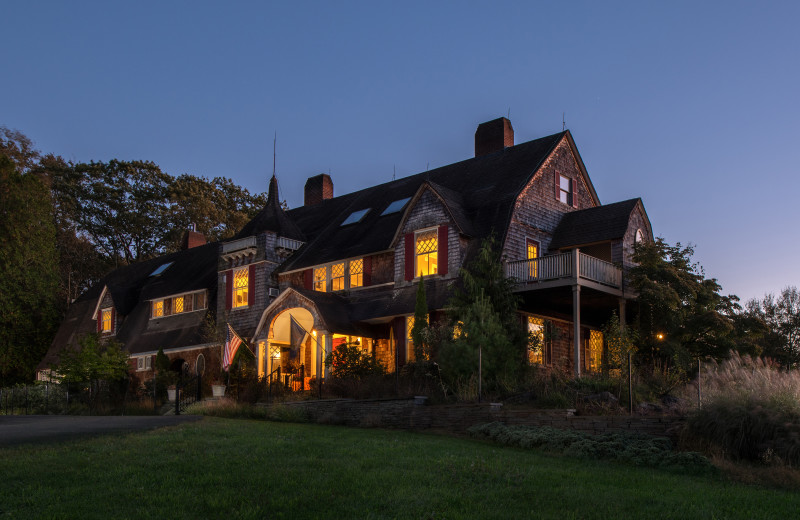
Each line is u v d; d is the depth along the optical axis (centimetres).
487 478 1084
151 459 1158
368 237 3117
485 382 1972
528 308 2675
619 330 2306
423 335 2342
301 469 1105
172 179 6481
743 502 978
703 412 1340
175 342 3794
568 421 1555
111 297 4422
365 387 2195
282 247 3478
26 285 4588
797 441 1198
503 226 2712
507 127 3472
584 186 3341
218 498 925
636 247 2664
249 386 2520
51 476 1027
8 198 4538
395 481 1041
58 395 3062
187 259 4534
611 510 916
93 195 6106
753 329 2627
